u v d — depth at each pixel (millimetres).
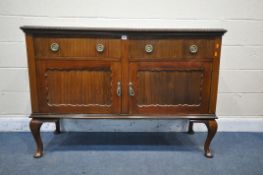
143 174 1431
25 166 1494
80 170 1462
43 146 1741
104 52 1417
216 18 1868
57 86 1466
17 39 1850
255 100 2012
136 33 1387
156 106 1498
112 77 1454
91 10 1829
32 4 1801
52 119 1517
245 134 1991
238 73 1964
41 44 1404
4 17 1806
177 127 2014
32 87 1462
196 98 1498
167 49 1423
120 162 1553
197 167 1511
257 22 1876
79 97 1481
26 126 1988
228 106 2020
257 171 1478
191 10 1851
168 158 1610
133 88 1467
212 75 1468
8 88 1925
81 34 1391
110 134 1960
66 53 1418
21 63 1891
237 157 1635
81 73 1450
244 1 1840
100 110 1499
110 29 1367
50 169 1467
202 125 2018
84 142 1817
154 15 1853
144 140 1866
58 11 1821
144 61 1435
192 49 1422
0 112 1965
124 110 1498
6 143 1784
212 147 1769
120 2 1823
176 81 1471
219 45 1423
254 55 1934
